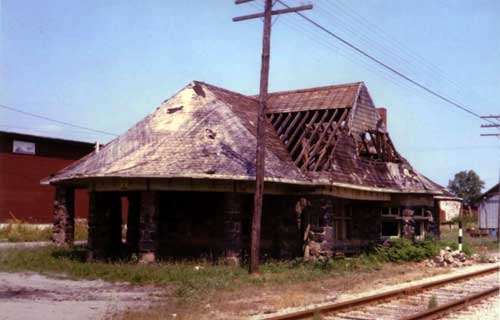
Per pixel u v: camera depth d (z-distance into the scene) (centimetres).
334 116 2666
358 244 2705
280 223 2392
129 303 1349
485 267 2478
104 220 2325
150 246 2055
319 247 2264
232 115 2406
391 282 1814
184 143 2208
